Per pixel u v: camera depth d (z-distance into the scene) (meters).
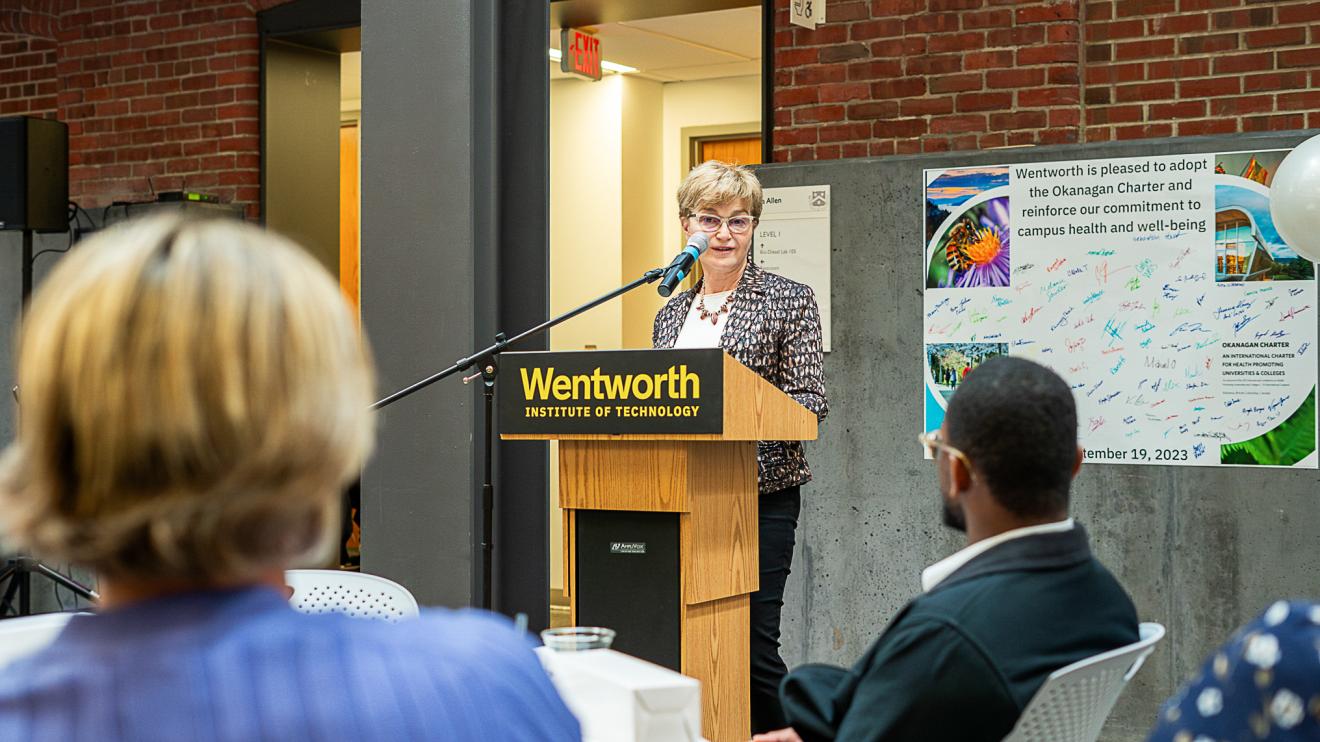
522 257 3.57
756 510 2.90
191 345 0.63
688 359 2.56
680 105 8.16
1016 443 1.59
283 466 0.65
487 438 3.01
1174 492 4.49
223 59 6.64
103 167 6.95
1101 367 4.59
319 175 6.84
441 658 0.69
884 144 5.19
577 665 1.51
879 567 4.88
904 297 4.86
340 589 2.36
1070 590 1.57
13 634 1.60
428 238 3.55
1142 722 4.53
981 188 4.74
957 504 1.68
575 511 2.81
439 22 3.54
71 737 0.61
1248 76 4.75
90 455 0.63
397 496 3.58
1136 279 4.54
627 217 7.90
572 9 5.97
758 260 5.06
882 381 4.88
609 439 2.73
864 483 4.90
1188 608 4.47
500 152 3.57
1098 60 4.95
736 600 2.85
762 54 5.50
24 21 7.00
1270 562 4.37
